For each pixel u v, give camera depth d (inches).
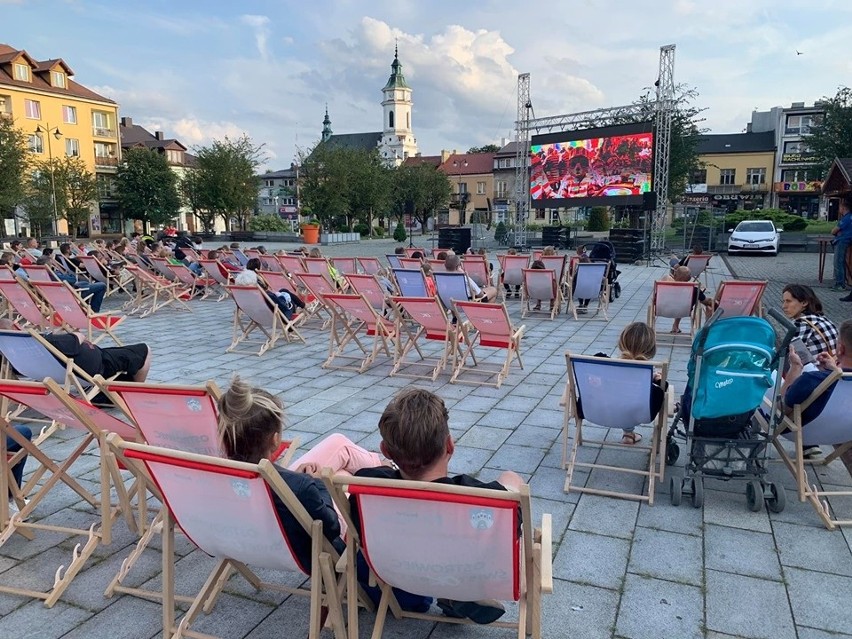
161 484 86.9
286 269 517.3
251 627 105.0
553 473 167.5
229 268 512.1
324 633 103.3
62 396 111.8
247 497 81.2
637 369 143.0
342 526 100.4
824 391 134.1
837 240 525.3
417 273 342.6
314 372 278.2
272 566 91.7
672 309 336.8
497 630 104.3
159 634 103.6
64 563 124.9
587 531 136.3
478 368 282.8
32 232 1643.7
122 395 120.9
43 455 133.3
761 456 144.5
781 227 1346.0
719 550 128.3
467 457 178.9
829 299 482.0
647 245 872.3
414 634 102.9
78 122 1971.0
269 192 3388.3
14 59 1797.5
